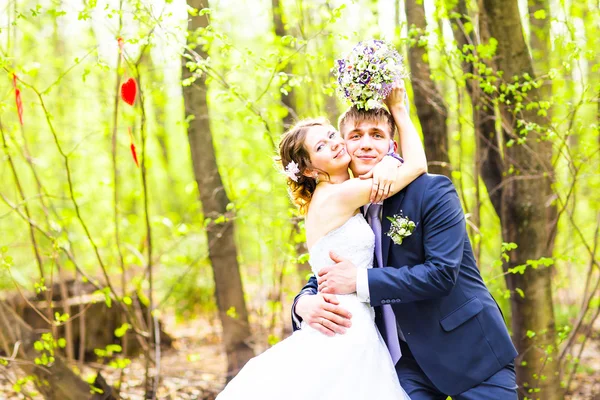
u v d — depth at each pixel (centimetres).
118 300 455
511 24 410
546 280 426
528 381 430
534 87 420
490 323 257
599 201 602
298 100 565
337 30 516
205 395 537
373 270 250
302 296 271
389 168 253
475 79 432
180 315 811
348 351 249
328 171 266
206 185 511
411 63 448
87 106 764
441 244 247
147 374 470
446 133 462
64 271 685
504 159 432
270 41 502
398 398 253
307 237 270
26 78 692
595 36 494
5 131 467
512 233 429
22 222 661
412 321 260
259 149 559
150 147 798
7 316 479
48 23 659
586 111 532
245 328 522
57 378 438
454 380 254
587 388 519
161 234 800
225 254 516
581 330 555
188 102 505
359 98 262
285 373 248
